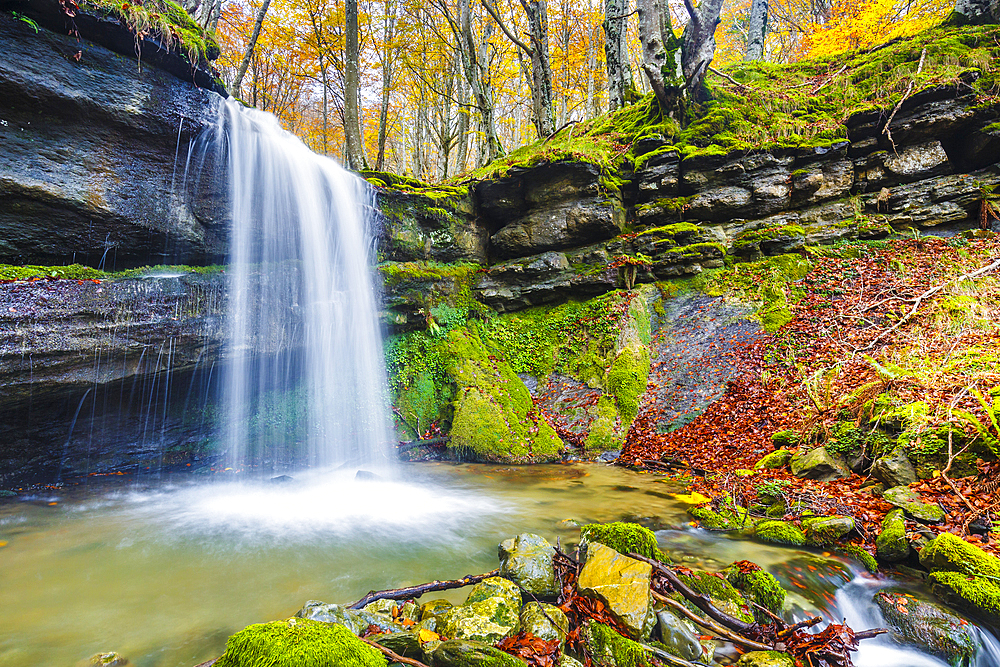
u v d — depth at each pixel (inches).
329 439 341.7
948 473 192.5
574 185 447.5
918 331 293.0
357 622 110.8
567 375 388.5
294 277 324.2
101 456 259.6
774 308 364.8
